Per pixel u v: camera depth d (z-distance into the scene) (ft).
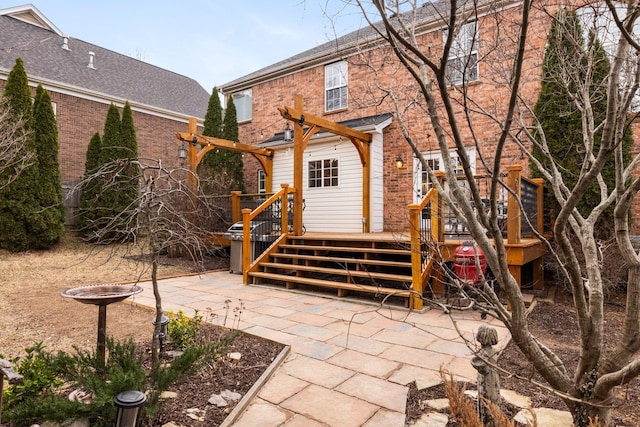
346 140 32.50
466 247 15.69
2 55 41.16
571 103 14.30
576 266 5.53
